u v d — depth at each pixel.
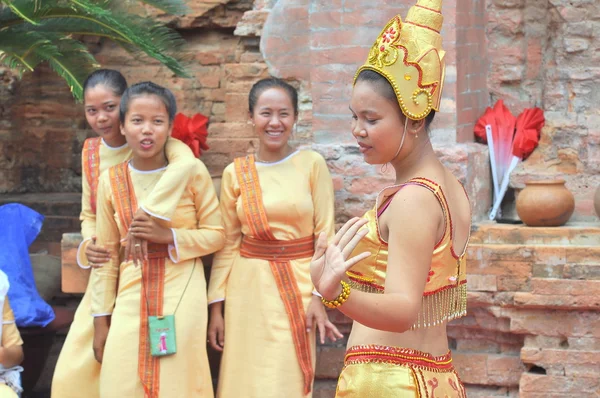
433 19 2.93
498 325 5.09
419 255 2.77
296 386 4.70
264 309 4.77
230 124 6.65
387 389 2.92
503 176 5.61
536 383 4.91
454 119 5.29
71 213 7.02
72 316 5.92
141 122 4.66
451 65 5.25
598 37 5.56
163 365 4.61
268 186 4.85
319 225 4.88
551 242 5.02
